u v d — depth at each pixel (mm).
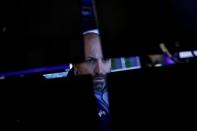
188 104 618
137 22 650
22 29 609
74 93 580
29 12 612
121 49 626
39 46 609
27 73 639
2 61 607
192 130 607
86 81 581
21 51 609
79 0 622
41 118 576
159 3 677
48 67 631
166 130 593
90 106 574
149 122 594
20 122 575
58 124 572
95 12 630
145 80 609
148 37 653
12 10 610
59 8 616
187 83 627
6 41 608
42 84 585
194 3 708
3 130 568
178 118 608
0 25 606
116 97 592
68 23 613
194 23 699
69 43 608
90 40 1006
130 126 585
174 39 678
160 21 670
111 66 1091
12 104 580
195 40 692
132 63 1094
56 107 578
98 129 567
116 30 629
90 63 978
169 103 609
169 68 629
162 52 667
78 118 572
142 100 599
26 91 583
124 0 650
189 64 637
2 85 583
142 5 663
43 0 617
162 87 615
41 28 611
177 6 695
